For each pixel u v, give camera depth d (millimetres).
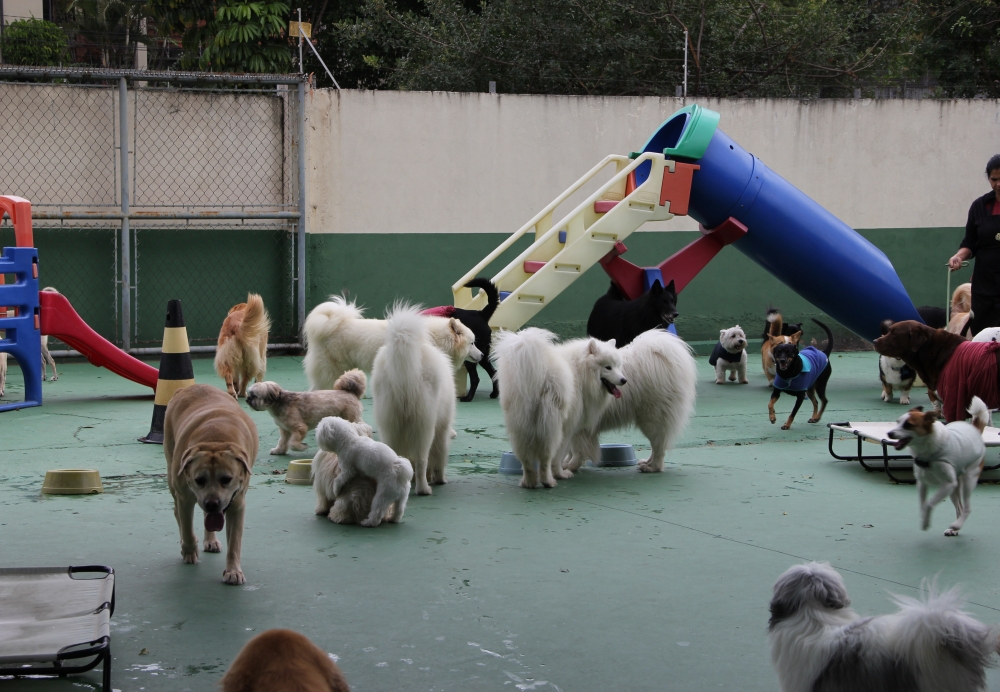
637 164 10125
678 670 3350
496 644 3568
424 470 5941
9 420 8242
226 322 9523
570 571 4449
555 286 10016
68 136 11945
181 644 3521
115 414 8586
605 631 3707
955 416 6316
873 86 16922
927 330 6684
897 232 14273
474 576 4359
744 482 6398
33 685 3168
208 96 12406
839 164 13992
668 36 16812
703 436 8078
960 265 7801
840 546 4895
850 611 2840
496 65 16375
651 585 4262
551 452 6090
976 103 14266
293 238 12805
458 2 18062
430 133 12922
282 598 4027
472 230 13211
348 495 5176
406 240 13016
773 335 10914
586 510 5605
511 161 13211
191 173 12461
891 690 2537
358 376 7195
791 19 17406
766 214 10336
